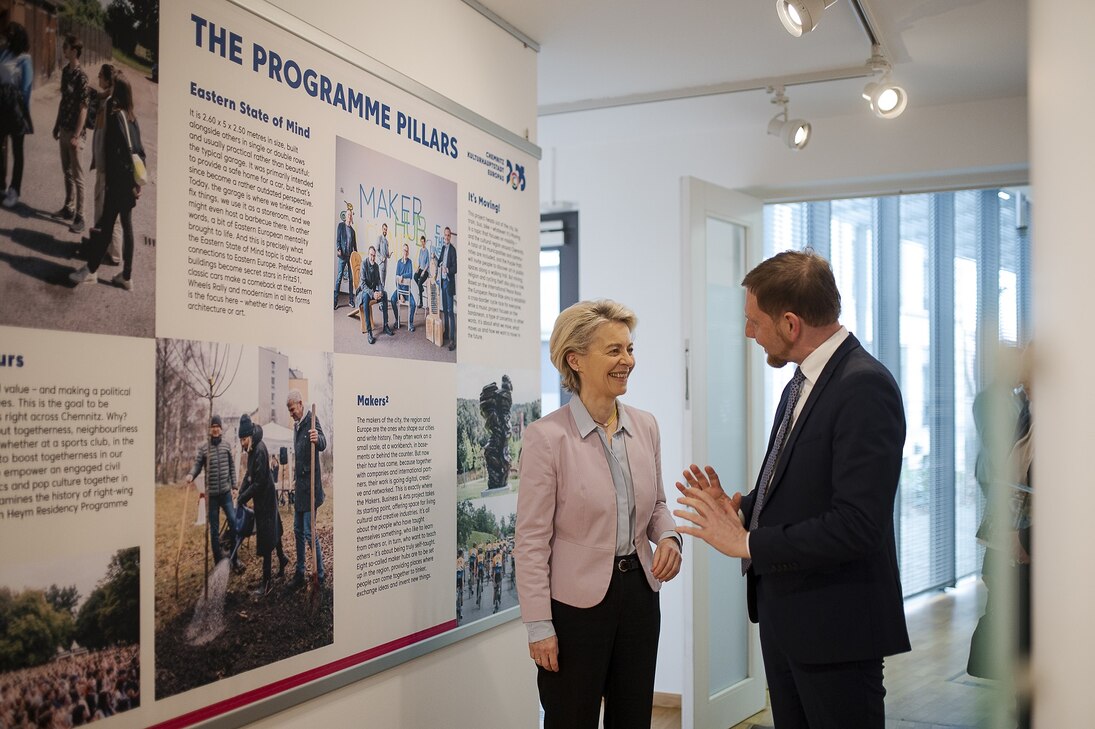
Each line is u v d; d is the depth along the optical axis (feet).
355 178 8.17
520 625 10.98
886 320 19.03
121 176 5.90
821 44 12.26
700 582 13.73
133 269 5.97
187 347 6.37
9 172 5.20
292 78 7.43
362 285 8.22
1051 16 2.97
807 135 13.44
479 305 10.22
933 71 13.35
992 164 14.71
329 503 7.77
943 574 19.21
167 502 6.18
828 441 6.89
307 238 7.55
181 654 6.27
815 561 6.63
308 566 7.51
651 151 16.52
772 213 18.21
